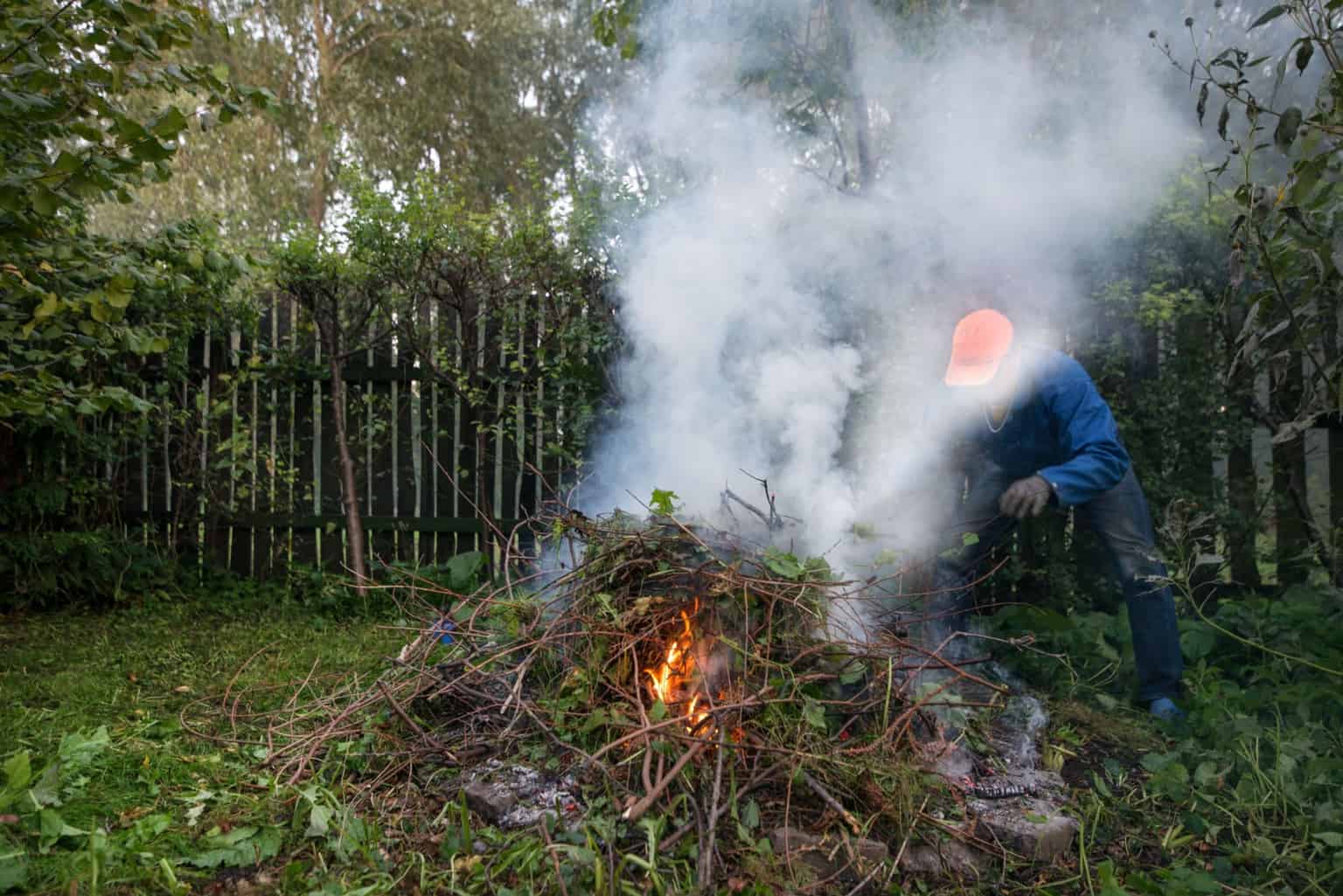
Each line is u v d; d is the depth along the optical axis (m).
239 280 4.89
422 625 3.13
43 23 2.14
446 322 4.91
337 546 5.11
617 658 2.34
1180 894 1.82
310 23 11.04
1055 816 2.11
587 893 1.71
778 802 2.05
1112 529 3.02
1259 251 2.28
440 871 1.84
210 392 5.15
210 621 4.38
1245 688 3.08
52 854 1.84
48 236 2.65
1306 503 3.87
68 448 4.74
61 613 4.48
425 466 5.05
